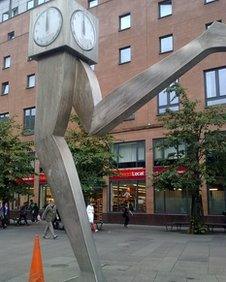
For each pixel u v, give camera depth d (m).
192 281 8.00
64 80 6.49
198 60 6.14
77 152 22.09
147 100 6.22
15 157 25.09
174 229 23.05
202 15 27.83
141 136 29.16
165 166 21.45
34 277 6.42
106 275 8.59
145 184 28.42
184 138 20.05
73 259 11.00
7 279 8.34
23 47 39.22
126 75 30.72
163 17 29.67
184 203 26.69
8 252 12.66
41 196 34.59
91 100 6.41
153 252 12.48
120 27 32.12
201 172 19.50
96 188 22.39
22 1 40.91
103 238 17.31
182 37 28.44
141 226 26.17
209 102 26.56
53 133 6.52
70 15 6.54
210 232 20.72
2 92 40.25
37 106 6.73
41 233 20.02
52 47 6.53
